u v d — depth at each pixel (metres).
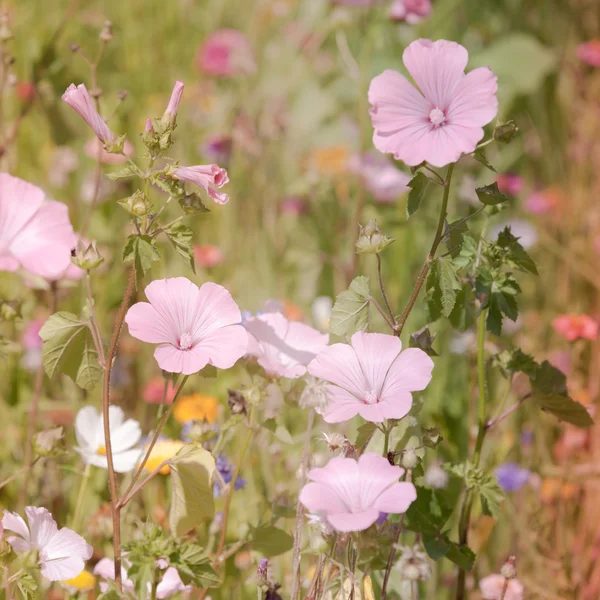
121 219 2.83
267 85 3.98
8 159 2.48
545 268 3.19
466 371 2.46
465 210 2.95
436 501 2.02
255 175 3.40
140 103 3.85
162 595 2.01
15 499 2.23
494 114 1.91
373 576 2.09
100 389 2.40
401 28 3.70
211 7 4.50
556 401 2.07
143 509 2.18
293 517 2.06
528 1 4.35
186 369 1.89
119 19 4.19
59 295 2.44
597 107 3.83
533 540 2.25
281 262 3.05
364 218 2.88
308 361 2.01
